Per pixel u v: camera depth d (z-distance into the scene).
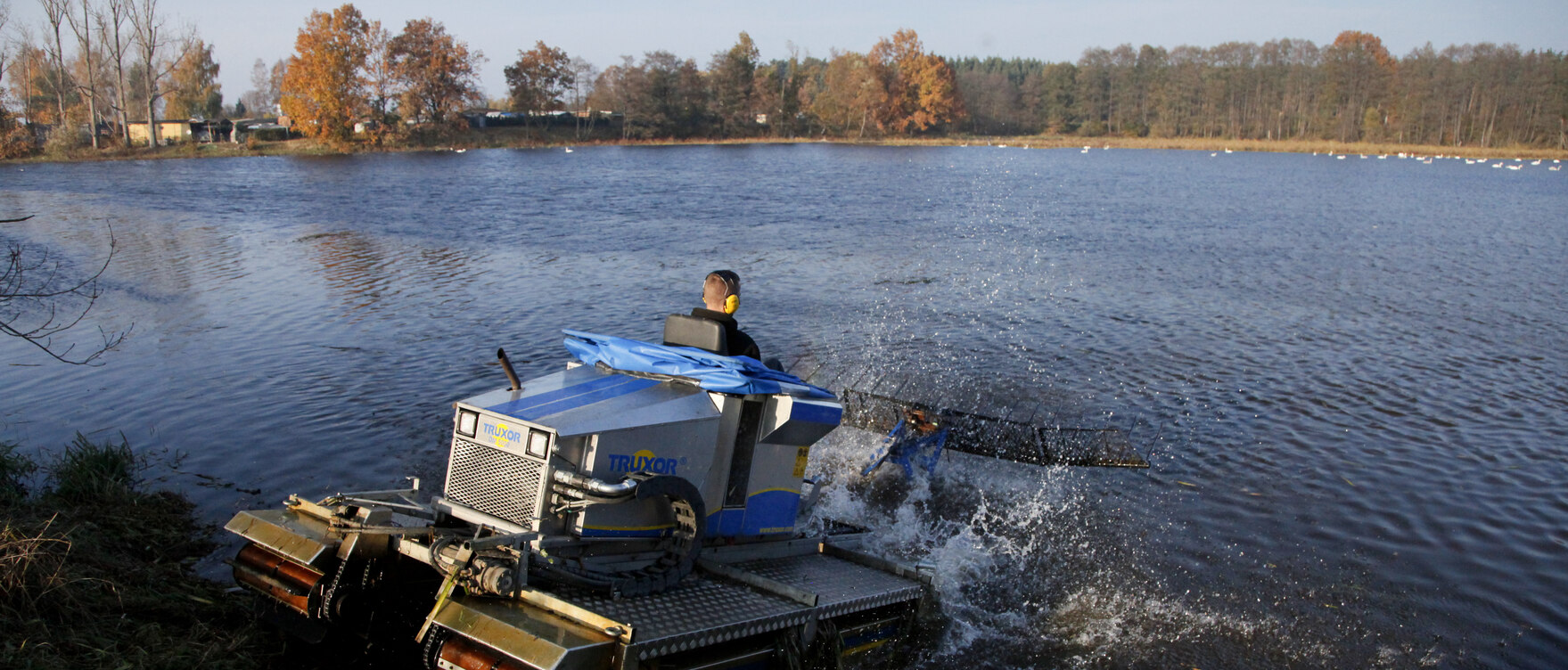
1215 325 15.55
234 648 4.77
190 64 115.62
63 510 6.48
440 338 13.43
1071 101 181.00
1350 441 9.94
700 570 4.98
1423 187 57.56
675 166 70.94
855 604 5.03
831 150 111.94
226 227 28.14
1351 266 22.64
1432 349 14.10
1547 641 6.12
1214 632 6.16
